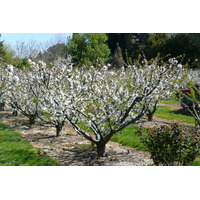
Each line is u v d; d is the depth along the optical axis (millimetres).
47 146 8789
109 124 7254
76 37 38125
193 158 5953
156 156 6086
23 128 11961
